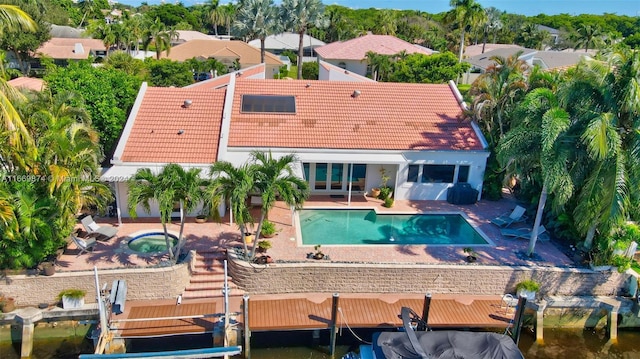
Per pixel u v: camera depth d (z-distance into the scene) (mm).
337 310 22594
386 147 34875
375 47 93625
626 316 26188
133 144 32031
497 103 36844
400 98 40656
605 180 24141
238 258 25734
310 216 34000
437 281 26047
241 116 36281
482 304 25375
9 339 23391
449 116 39125
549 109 24219
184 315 23312
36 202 23516
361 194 38375
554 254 28719
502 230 31250
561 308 26109
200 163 31109
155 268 24500
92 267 24875
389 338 20438
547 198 32094
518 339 23344
